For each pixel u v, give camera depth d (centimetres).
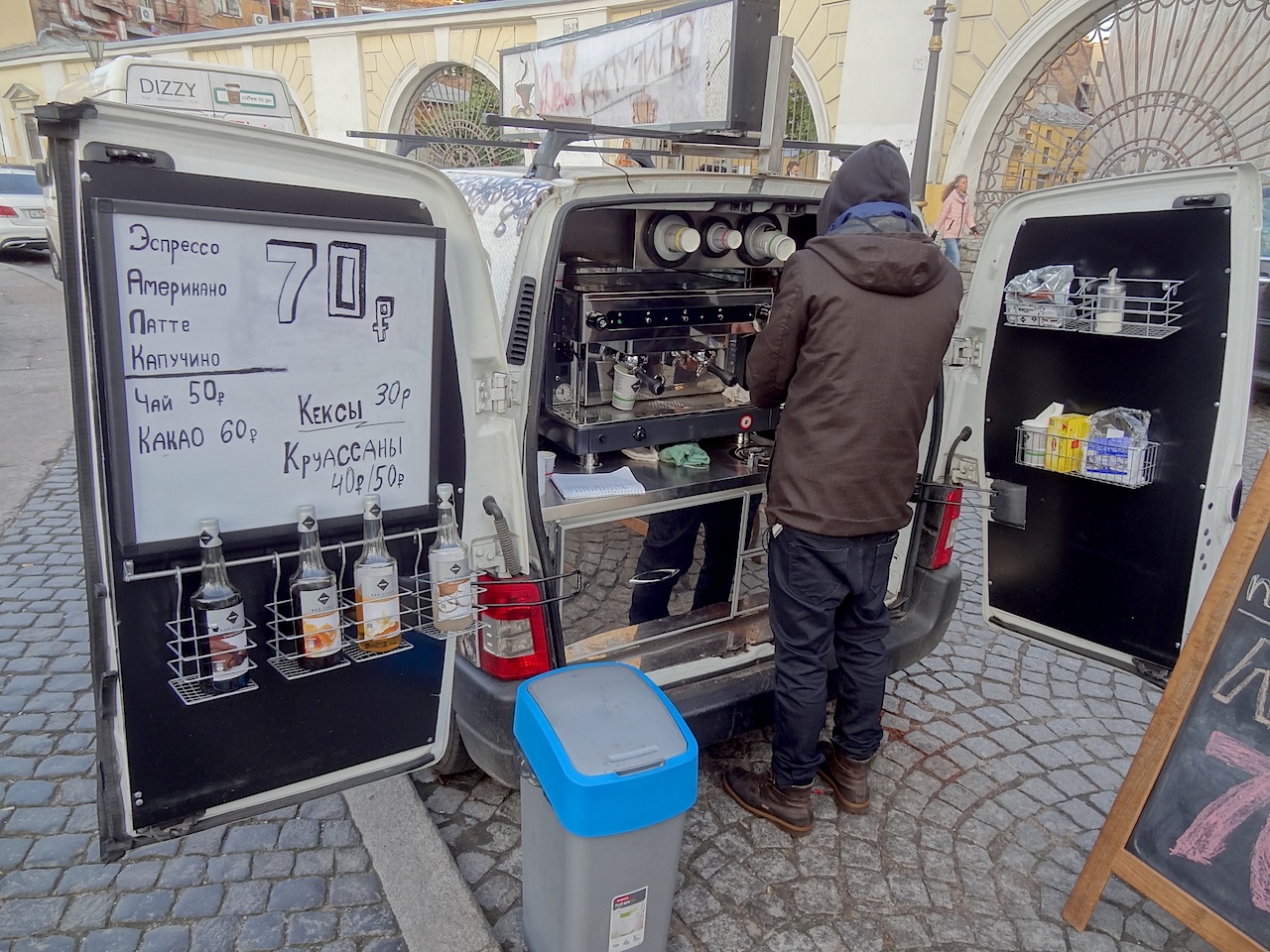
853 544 213
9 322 879
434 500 168
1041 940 204
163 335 127
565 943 172
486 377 175
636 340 257
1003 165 759
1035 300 249
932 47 638
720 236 262
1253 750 180
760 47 227
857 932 204
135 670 140
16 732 265
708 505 263
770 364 216
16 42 1872
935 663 332
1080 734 289
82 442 128
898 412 206
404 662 173
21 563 385
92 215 118
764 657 252
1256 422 652
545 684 181
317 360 145
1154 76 688
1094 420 244
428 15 1195
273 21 2333
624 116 295
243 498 142
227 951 190
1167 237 224
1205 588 232
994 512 266
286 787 165
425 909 199
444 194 157
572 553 234
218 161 130
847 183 213
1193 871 185
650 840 166
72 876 210
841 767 246
